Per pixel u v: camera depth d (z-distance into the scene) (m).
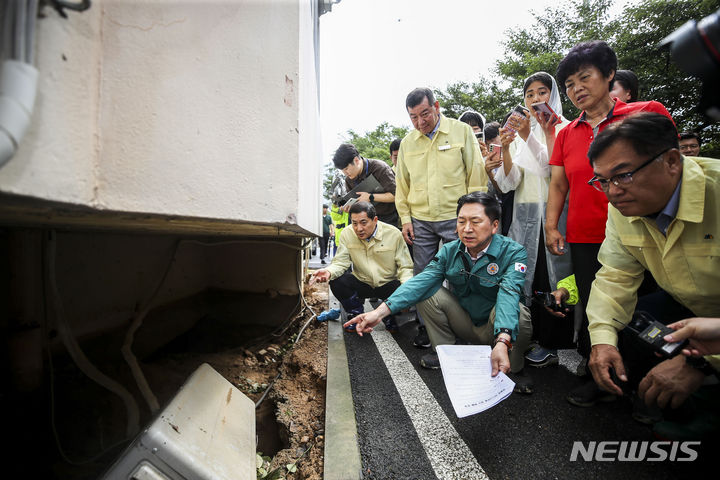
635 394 1.79
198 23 0.93
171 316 2.86
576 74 1.97
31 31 0.53
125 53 0.76
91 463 1.41
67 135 0.65
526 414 1.87
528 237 2.62
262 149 1.15
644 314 1.42
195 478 1.04
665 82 7.28
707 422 1.48
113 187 0.76
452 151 2.89
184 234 2.28
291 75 1.29
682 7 8.23
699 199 1.28
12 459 1.34
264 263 3.52
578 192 2.11
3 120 0.48
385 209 4.07
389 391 2.17
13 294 1.62
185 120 0.90
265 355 2.79
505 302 1.88
